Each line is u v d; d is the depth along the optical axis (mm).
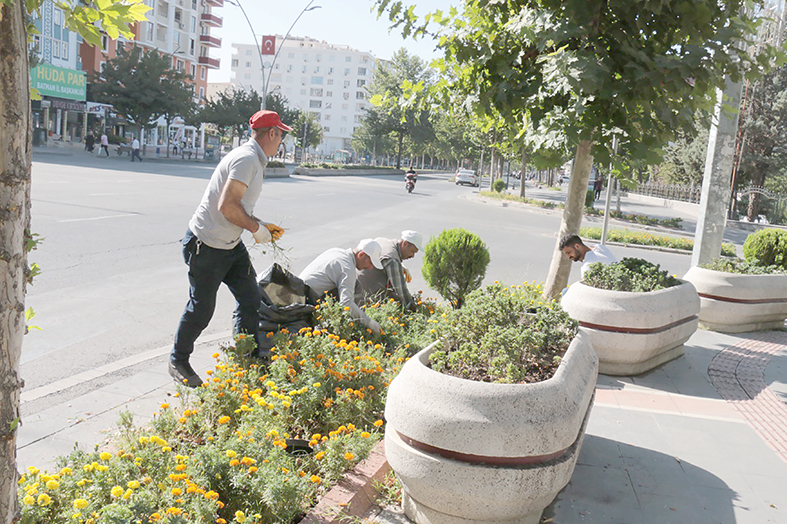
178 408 4094
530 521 3188
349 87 163750
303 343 4883
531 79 5738
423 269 8031
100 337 6258
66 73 47500
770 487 4059
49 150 39812
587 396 3506
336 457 3512
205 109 60812
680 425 5074
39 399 4578
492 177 45250
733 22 5367
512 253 15203
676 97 5414
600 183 48031
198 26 82875
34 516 2463
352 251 6289
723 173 9922
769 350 7723
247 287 4969
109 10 2080
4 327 1864
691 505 3744
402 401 3111
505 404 2922
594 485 3904
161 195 19375
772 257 10539
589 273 6809
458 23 6441
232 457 3037
